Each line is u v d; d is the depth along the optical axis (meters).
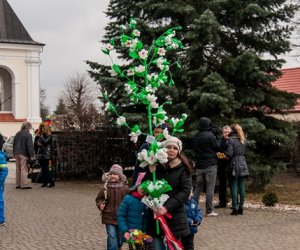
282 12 15.52
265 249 7.94
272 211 11.78
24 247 8.24
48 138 16.78
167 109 15.21
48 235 9.18
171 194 5.28
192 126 14.81
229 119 14.83
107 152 19.25
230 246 8.15
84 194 14.98
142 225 5.59
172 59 15.35
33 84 45.44
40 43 45.38
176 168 5.35
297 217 10.94
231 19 15.68
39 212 11.69
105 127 19.25
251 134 15.30
